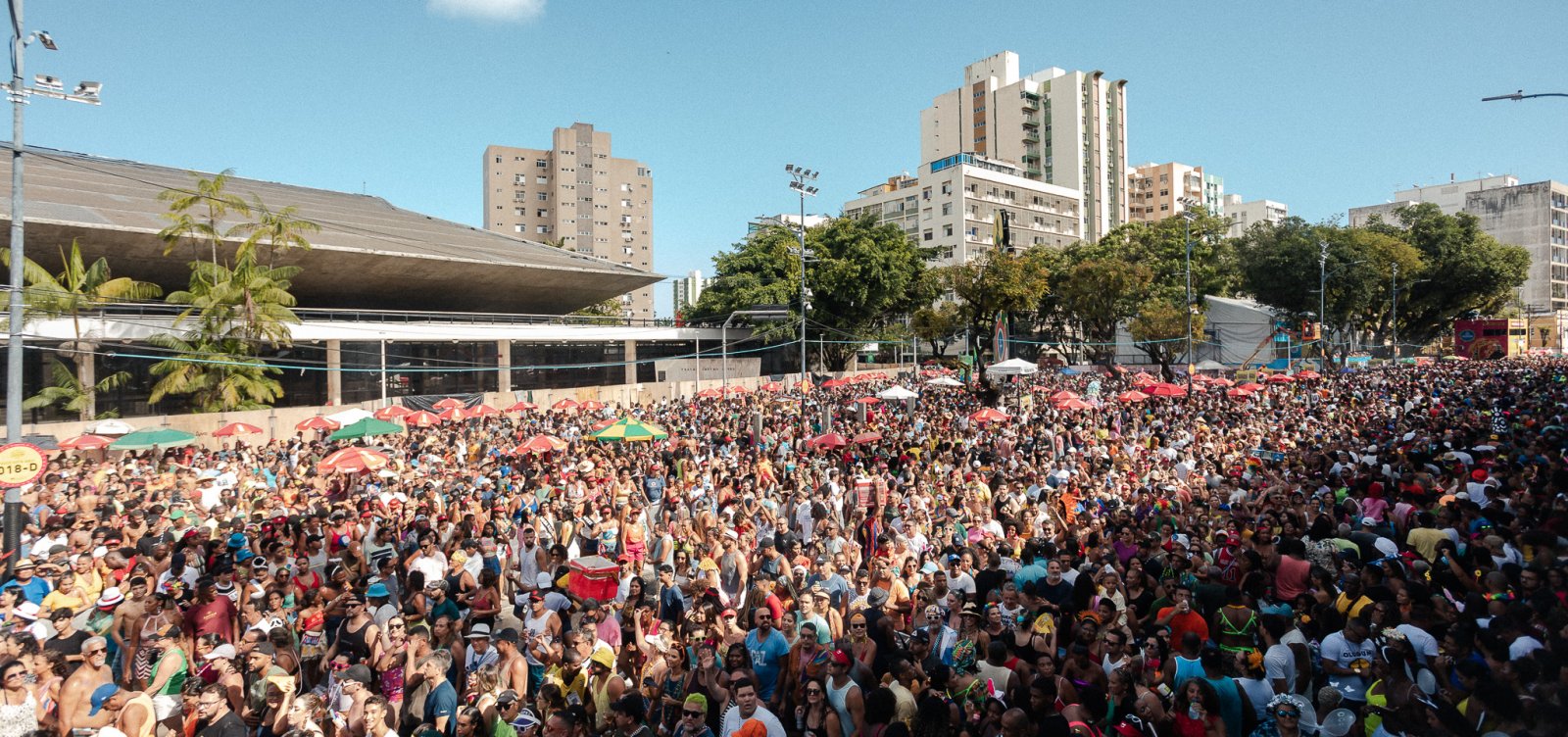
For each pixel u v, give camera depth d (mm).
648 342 56656
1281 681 6703
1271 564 9328
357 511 14023
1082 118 108125
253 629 7836
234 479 17984
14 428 13602
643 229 113875
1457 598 8750
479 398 39594
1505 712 5574
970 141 114688
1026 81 108500
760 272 61438
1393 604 7172
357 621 8109
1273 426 22094
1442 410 24062
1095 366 63000
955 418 27172
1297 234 60375
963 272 45906
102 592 9422
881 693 6250
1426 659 6711
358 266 41219
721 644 8094
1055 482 15023
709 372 58688
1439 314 74500
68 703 6711
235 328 30812
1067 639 7957
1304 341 54594
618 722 6227
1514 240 110938
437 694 6699
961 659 7289
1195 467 16688
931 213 94188
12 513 12094
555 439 19609
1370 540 9977
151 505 13703
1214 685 6191
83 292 29109
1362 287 58531
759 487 14945
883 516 13180
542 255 54375
